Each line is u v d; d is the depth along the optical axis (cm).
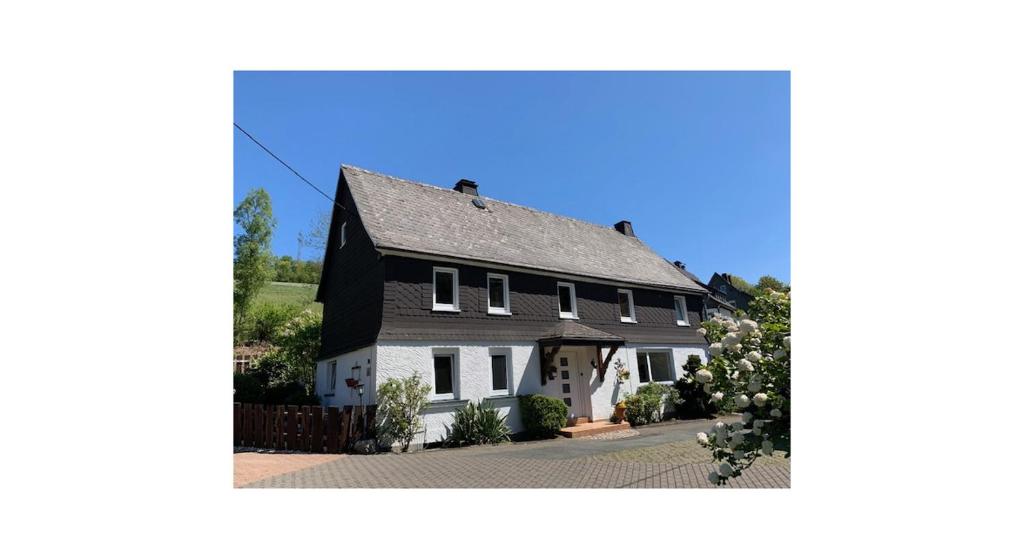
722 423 356
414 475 739
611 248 2031
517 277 1418
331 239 1648
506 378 1309
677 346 1875
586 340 1393
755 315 400
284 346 1800
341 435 1006
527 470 777
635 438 1195
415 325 1165
